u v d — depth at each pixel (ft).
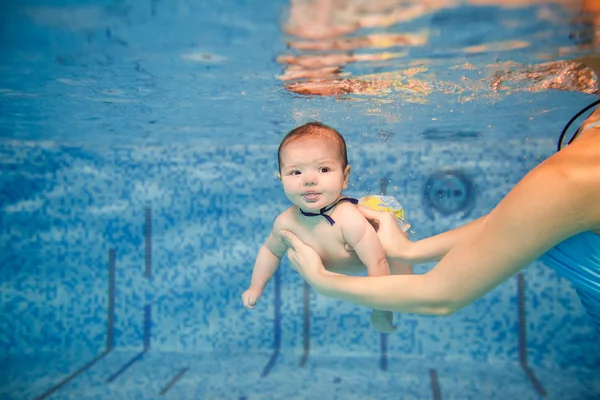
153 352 24.02
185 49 11.99
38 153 24.29
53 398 19.20
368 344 23.82
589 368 22.40
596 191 4.93
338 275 6.97
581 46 11.57
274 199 24.56
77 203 24.50
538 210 4.99
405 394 19.67
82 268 24.39
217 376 21.35
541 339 23.00
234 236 24.49
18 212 24.38
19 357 23.63
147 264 24.44
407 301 5.93
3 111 18.88
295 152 8.54
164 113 19.24
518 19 9.97
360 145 23.99
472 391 20.01
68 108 18.49
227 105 18.06
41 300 24.30
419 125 20.97
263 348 24.16
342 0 9.00
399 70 13.91
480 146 23.77
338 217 8.73
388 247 8.34
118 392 19.70
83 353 23.95
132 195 24.62
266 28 10.46
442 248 7.68
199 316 24.31
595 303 6.22
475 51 12.25
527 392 20.02
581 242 5.72
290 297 24.20
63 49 11.98
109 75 14.40
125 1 9.07
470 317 23.48
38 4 9.23
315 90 16.02
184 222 24.57
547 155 23.44
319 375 21.47
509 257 5.25
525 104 18.01
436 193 23.77
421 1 9.06
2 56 12.55
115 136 23.21
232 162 24.67
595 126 5.62
